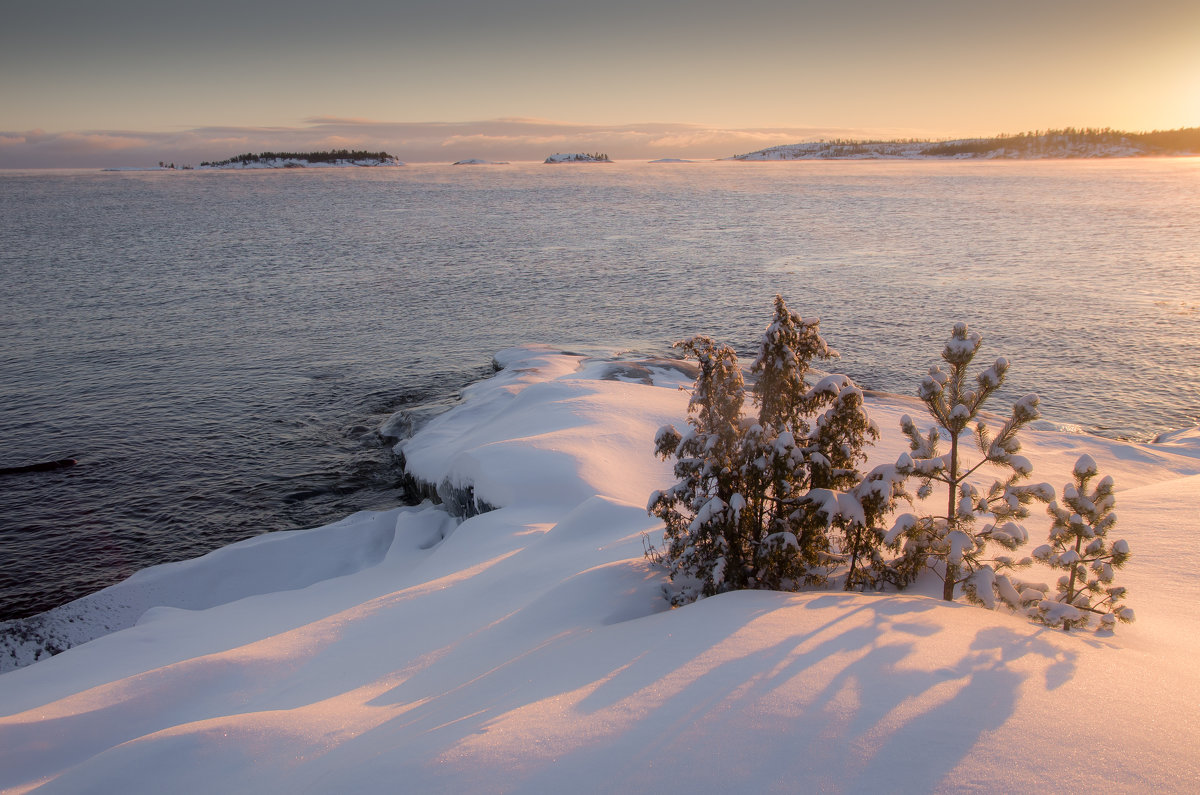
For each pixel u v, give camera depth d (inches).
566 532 550.3
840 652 245.1
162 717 370.6
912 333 1806.1
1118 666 239.1
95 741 350.9
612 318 2068.2
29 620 605.6
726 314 2098.9
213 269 2987.2
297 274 2876.5
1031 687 217.3
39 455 1045.8
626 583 386.3
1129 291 2329.0
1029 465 307.6
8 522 836.0
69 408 1259.8
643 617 338.6
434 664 365.7
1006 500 311.7
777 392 353.4
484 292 2487.7
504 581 479.8
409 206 7007.9
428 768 199.6
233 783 261.6
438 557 626.2
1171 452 880.3
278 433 1138.7
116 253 3476.9
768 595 318.3
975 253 3324.3
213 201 7805.1
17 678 480.4
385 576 633.6
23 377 1453.0
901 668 230.4
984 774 169.5
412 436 1042.7
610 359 1357.0
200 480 957.8
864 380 1428.4
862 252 3435.0
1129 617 293.3
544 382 1057.5
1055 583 370.9
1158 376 1408.7
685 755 185.9
